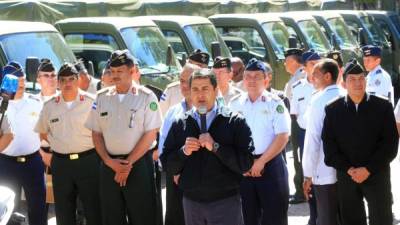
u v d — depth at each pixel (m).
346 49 17.91
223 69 7.28
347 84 6.37
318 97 6.84
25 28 9.61
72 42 11.59
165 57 11.86
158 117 6.61
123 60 6.55
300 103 8.68
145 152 6.59
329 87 6.84
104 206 6.67
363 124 6.36
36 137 7.30
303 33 16.33
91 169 6.98
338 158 6.45
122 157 6.58
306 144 6.89
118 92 6.61
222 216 5.47
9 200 5.16
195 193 5.48
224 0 16.53
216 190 5.43
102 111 6.57
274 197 6.66
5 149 6.96
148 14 14.20
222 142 5.38
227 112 5.45
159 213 7.36
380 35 20.53
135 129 6.56
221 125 5.40
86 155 6.96
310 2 21.31
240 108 6.74
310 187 7.18
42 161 7.45
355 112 6.37
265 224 6.70
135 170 6.57
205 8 15.75
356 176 6.37
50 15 12.05
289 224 8.46
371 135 6.37
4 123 6.56
